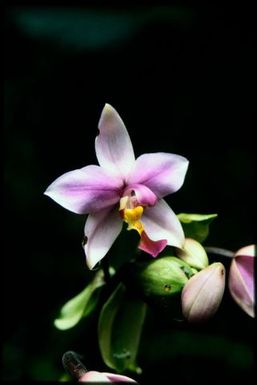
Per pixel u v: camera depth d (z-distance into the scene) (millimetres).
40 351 428
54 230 456
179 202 470
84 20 478
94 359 350
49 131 478
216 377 419
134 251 350
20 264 450
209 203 472
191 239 317
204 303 303
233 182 477
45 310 444
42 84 481
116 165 306
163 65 490
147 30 482
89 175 303
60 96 482
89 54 485
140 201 303
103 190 306
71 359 308
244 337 429
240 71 493
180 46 490
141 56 488
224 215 470
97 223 308
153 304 316
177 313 314
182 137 487
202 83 493
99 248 307
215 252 328
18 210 456
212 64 494
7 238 452
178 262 313
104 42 475
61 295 446
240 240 465
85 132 482
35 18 476
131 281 320
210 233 466
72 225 456
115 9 481
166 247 321
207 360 421
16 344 432
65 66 482
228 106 492
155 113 489
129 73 489
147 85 490
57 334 425
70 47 478
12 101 473
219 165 481
